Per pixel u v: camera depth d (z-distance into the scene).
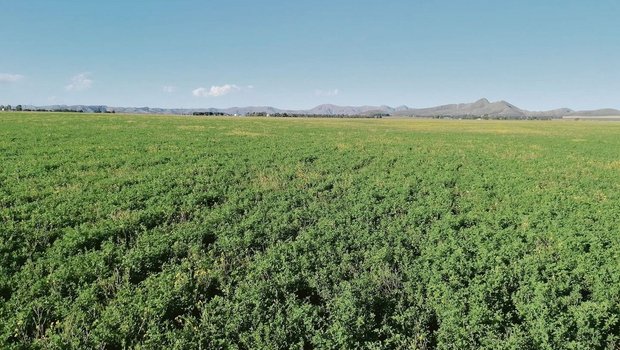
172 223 14.84
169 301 9.20
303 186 21.98
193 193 19.06
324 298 9.86
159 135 47.75
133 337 8.15
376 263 11.77
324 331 8.52
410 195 20.59
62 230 13.56
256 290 9.56
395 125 98.56
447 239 13.67
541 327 8.17
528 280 10.46
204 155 32.09
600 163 33.44
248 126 73.69
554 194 20.81
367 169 27.92
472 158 34.72
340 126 84.50
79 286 9.96
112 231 13.55
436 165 29.94
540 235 14.10
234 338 8.17
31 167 23.72
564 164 32.31
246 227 14.57
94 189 19.41
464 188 22.52
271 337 8.05
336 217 16.11
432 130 78.00
